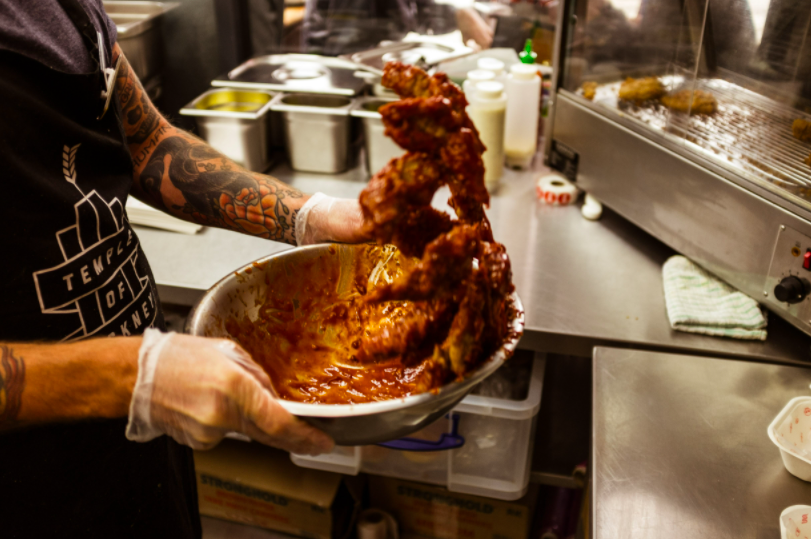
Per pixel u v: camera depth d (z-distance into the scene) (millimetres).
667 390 1104
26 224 764
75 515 889
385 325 944
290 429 651
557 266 1496
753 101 1182
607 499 896
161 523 1025
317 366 955
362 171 1971
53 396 676
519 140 1908
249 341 906
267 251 1576
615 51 1485
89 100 834
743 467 948
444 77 751
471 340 698
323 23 2539
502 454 1498
